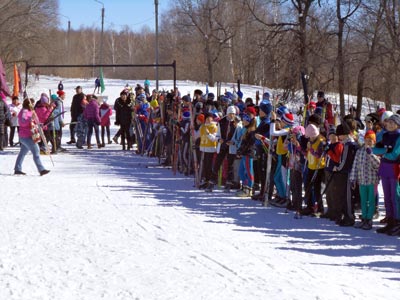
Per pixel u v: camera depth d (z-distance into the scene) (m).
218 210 12.99
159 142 23.09
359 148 11.70
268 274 8.04
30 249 9.16
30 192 14.77
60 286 7.36
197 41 85.56
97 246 9.39
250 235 10.56
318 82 35.12
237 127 15.66
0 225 10.90
